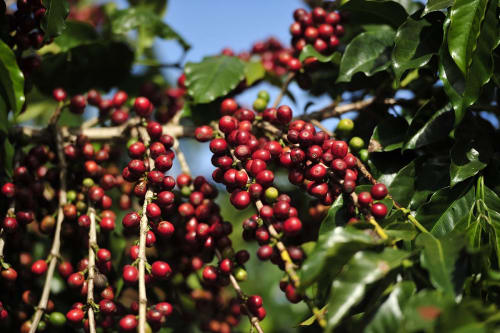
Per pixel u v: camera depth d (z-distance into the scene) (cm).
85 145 78
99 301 72
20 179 74
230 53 96
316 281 62
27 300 73
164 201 68
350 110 80
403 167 71
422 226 67
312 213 80
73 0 131
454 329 55
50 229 75
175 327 79
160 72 105
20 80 72
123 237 82
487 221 66
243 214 113
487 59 66
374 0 77
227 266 68
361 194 65
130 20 93
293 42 84
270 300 127
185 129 82
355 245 60
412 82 81
